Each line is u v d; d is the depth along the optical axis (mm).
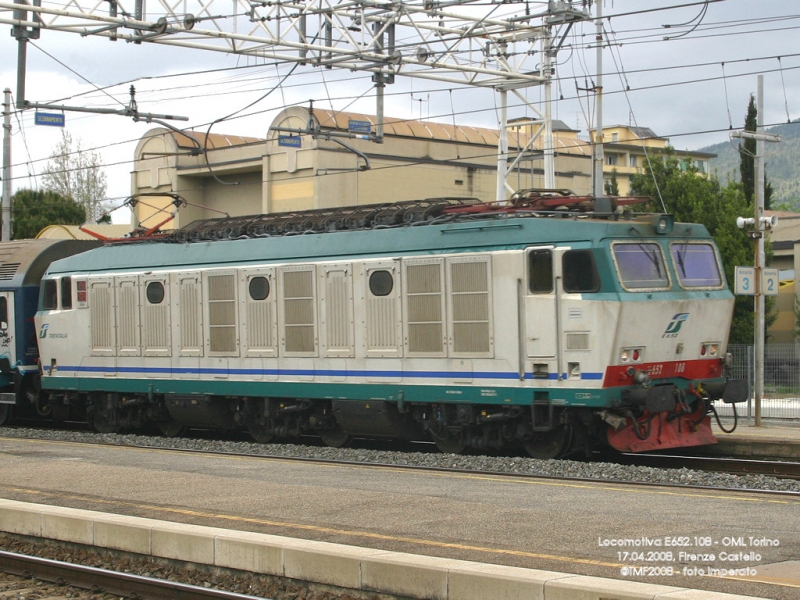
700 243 15930
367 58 21688
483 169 41188
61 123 22922
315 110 37281
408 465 14852
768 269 20125
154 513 10461
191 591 8289
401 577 7754
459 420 16000
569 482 12344
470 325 15594
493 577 7309
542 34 24922
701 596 6629
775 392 24875
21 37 19047
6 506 10703
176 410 19766
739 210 37156
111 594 8875
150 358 20031
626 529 9094
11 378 23094
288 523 9719
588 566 7801
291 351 17844
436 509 10227
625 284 14531
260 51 20984
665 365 15078
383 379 16625
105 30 19453
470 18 24094
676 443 15492
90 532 9859
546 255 14852
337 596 8047
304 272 17625
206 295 19062
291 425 18797
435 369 16016
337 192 36938
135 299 20250
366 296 16812
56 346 21781
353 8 21406
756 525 9219
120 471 13453
